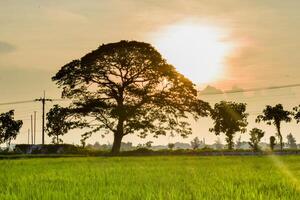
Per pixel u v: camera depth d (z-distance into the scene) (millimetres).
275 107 100375
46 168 27578
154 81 81562
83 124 81375
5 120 109250
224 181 17156
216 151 71750
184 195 13133
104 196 13031
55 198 12938
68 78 81750
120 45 80875
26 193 13898
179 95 81688
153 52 81750
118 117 79375
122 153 77938
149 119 80312
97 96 83062
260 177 18797
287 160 37688
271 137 94250
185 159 43312
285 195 13148
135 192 13742
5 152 91312
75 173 22500
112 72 82250
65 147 88688
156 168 26500
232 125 96000
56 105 82875
